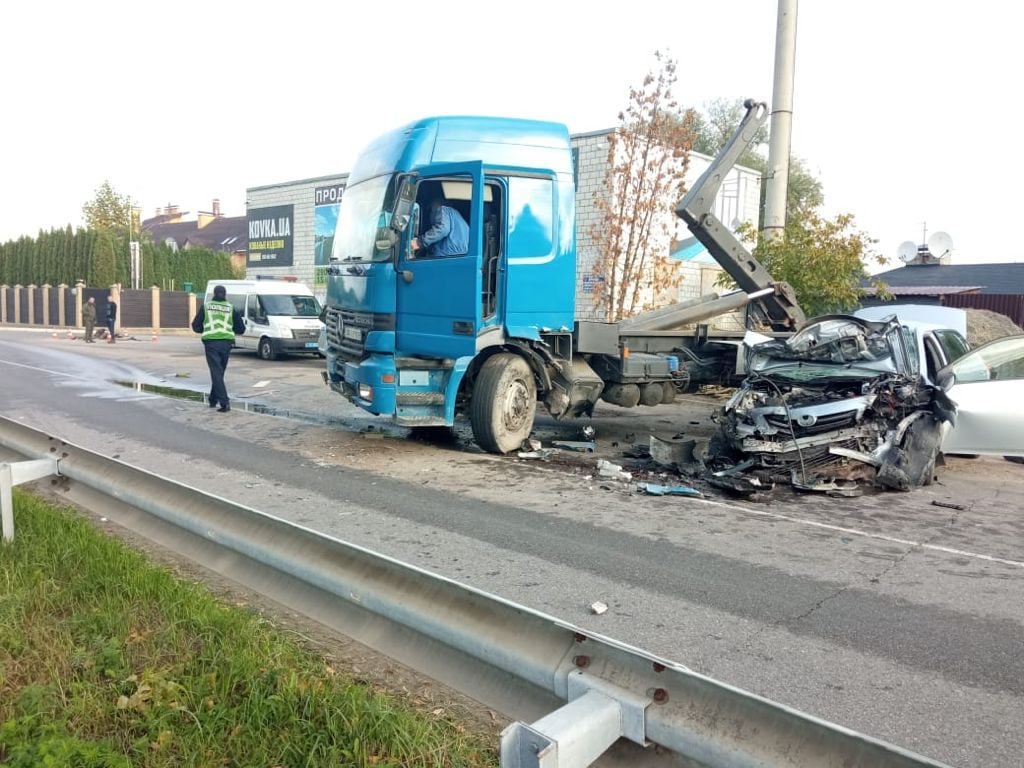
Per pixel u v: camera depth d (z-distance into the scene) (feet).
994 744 10.68
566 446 31.40
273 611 14.42
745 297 36.52
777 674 12.64
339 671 12.05
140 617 12.91
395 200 28.14
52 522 17.31
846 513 22.68
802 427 25.45
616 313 60.34
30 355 71.56
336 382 32.53
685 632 14.24
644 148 60.13
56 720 9.87
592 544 19.29
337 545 10.80
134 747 9.46
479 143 29.09
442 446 31.55
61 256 145.69
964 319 39.55
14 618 12.50
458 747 9.89
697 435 35.60
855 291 48.42
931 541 20.10
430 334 28.02
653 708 6.94
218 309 39.91
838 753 5.91
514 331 28.89
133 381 52.75
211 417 38.14
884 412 26.02
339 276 31.40
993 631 14.52
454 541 19.31
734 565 17.93
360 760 9.21
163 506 14.44
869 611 15.39
